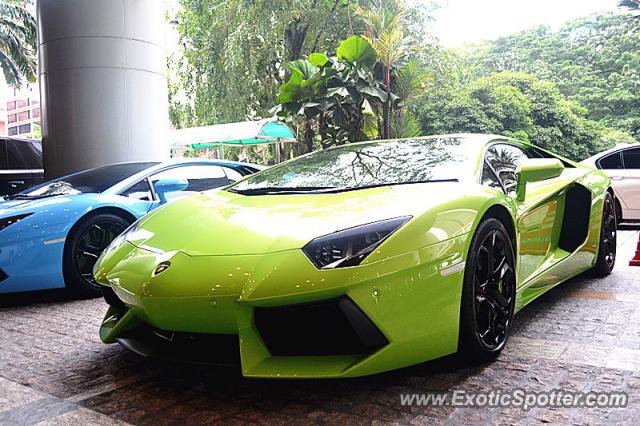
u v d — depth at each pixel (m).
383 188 2.26
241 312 1.80
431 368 2.16
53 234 3.53
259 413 1.82
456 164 2.50
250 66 16.72
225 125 13.86
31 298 3.78
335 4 17.59
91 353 2.52
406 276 1.83
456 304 1.98
